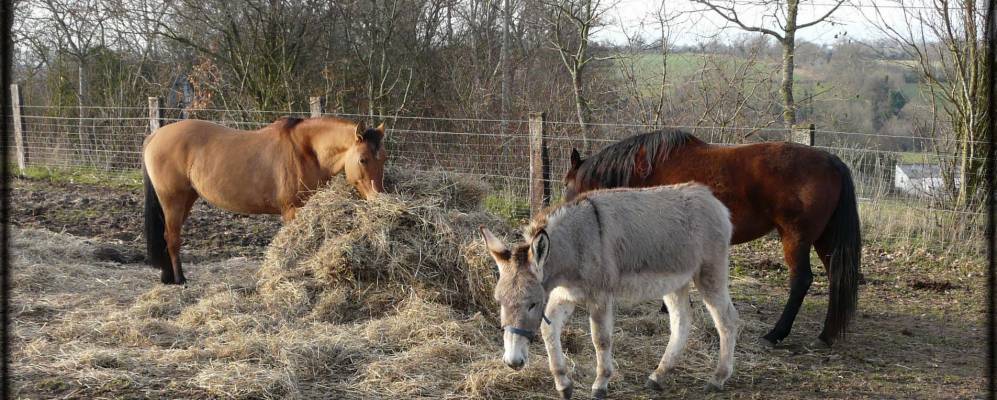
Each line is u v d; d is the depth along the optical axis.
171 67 19.28
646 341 5.77
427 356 5.07
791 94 12.86
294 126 6.95
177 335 5.47
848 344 5.97
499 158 12.19
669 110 13.27
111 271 7.46
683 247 4.78
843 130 13.80
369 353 5.14
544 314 4.43
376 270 6.07
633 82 12.82
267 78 15.93
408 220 6.25
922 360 5.58
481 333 5.53
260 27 16.08
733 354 5.34
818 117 14.16
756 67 12.56
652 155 6.26
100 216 10.20
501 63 19.23
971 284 7.89
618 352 5.54
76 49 18.42
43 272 6.99
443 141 13.77
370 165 6.41
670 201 4.90
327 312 5.90
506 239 6.30
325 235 6.31
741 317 6.54
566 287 4.46
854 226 5.81
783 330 5.85
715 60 12.63
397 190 6.63
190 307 6.04
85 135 15.43
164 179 6.99
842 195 5.79
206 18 15.69
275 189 6.93
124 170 14.12
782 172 5.80
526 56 19.59
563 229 4.39
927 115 11.01
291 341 5.15
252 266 7.70
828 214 5.80
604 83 16.20
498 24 20.22
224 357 4.98
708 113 12.53
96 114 18.36
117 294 6.64
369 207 6.30
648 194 4.91
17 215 9.98
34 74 19.73
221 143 6.99
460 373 4.91
